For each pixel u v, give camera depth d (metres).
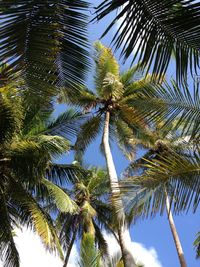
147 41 3.48
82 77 3.92
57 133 18.83
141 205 6.87
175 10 3.35
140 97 7.60
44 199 17.77
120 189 7.09
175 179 7.03
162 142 18.83
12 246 15.50
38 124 17.84
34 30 3.48
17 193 16.20
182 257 19.36
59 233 24.44
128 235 12.71
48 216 16.31
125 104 19.08
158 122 7.43
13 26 3.42
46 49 3.54
